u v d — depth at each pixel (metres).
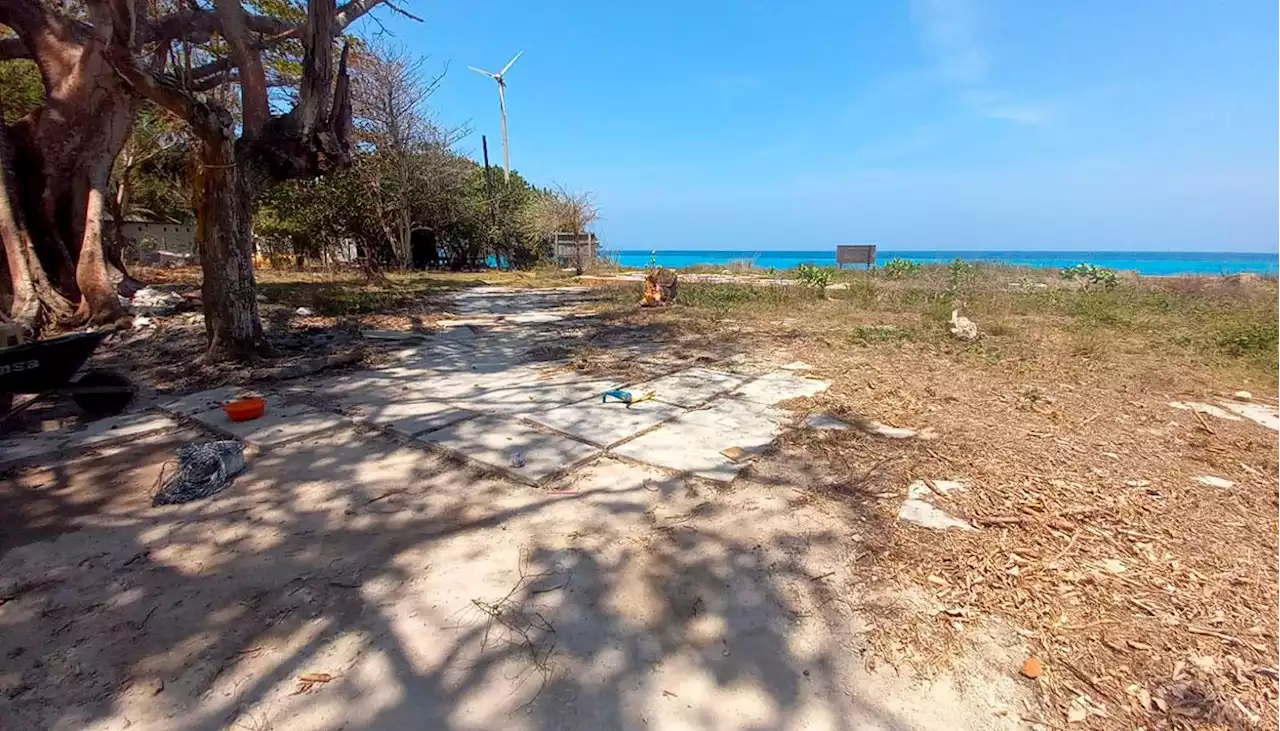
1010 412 4.01
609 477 3.05
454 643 1.84
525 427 3.79
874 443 3.45
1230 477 2.98
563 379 5.07
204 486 2.86
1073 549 2.32
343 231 18.58
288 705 1.60
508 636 1.87
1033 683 1.68
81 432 3.72
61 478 3.05
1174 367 5.28
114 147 7.91
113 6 4.37
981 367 5.29
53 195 7.47
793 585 2.13
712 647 1.83
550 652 1.81
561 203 19.97
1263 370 5.19
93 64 7.35
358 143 17.48
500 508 2.72
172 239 21.31
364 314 8.67
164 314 7.54
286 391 4.62
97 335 3.78
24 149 7.41
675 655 1.80
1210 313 8.14
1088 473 3.01
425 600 2.05
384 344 6.59
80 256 7.04
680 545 2.40
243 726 1.54
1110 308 8.41
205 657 1.78
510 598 2.06
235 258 5.39
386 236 19.36
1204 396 4.43
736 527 2.54
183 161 18.94
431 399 4.43
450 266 22.06
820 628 1.92
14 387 3.44
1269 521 2.53
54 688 1.66
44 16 7.55
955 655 1.79
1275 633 1.84
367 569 2.24
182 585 2.14
